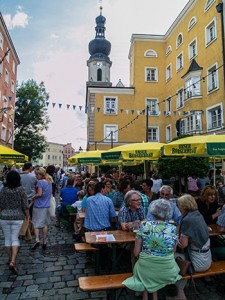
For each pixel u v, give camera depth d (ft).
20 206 18.20
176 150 21.80
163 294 13.76
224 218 16.29
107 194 27.25
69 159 49.03
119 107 108.37
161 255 11.59
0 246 23.48
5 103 105.91
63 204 30.32
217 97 69.62
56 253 21.36
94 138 106.32
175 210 18.16
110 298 13.29
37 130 147.54
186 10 89.15
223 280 15.26
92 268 18.16
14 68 121.70
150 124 107.14
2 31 97.50
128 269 17.57
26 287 15.30
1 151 31.17
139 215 17.56
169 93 104.53
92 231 17.67
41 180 23.00
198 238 13.34
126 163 51.08
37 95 140.36
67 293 14.64
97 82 146.61
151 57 110.32
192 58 85.15
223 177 48.67
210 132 71.61
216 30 71.41
